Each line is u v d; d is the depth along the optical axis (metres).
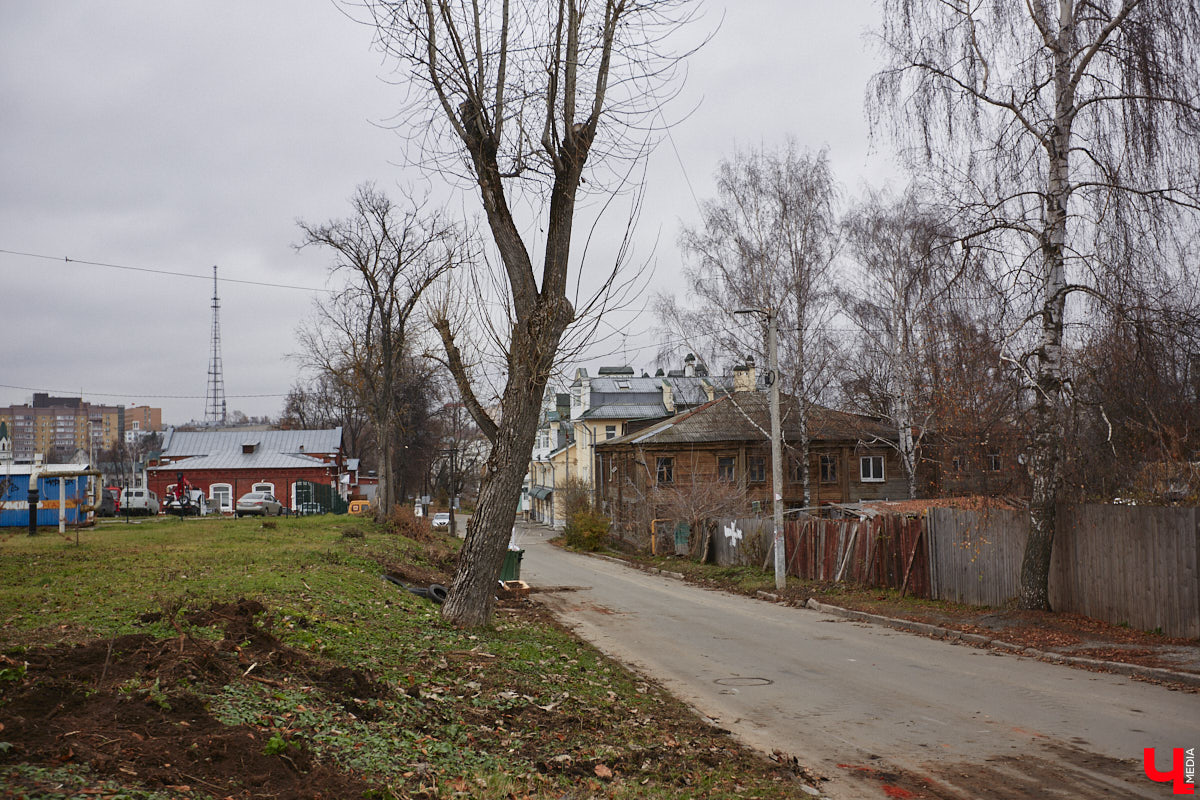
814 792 6.59
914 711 9.48
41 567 15.80
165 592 11.51
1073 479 16.05
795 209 31.84
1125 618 14.37
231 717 5.43
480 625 12.70
